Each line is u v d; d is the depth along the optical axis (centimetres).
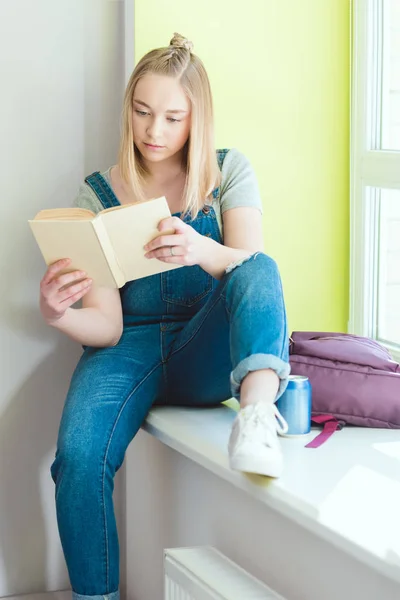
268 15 235
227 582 155
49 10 229
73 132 234
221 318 183
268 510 163
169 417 197
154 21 225
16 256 234
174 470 205
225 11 231
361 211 244
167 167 208
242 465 148
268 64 237
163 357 201
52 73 231
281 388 169
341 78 245
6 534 240
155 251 176
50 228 174
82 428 186
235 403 212
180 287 205
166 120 196
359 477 156
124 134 204
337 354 197
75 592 185
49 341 239
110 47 234
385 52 237
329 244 250
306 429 185
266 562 165
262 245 203
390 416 191
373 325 247
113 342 203
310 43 240
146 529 226
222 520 182
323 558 146
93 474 184
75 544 183
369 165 239
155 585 220
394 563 121
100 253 174
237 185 206
